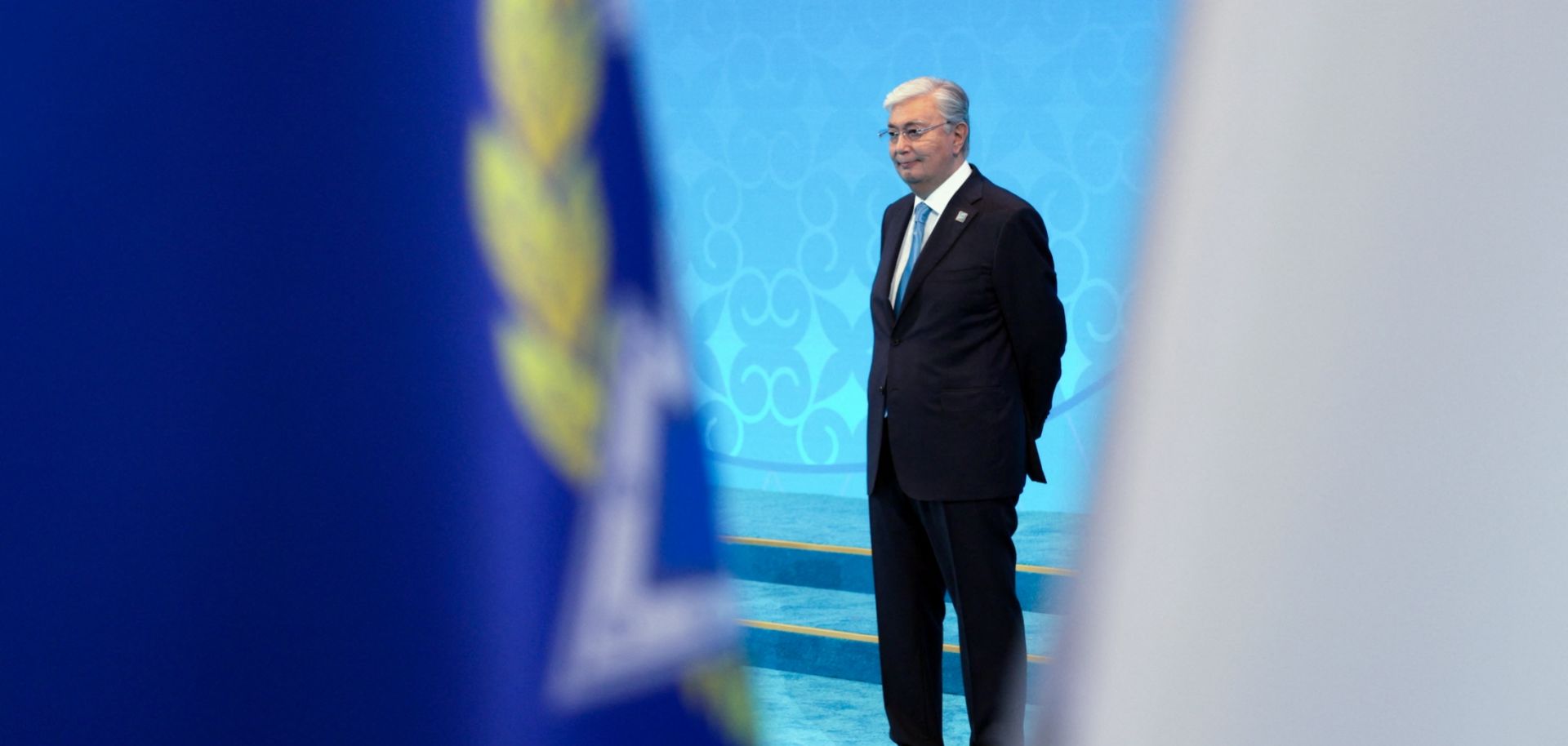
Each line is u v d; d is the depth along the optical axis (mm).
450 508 628
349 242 624
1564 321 406
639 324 646
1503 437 411
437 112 619
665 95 9562
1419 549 415
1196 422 439
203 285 635
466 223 623
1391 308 420
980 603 4383
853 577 7422
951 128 4383
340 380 625
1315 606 422
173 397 649
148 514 653
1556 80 412
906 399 4441
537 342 635
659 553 642
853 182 9242
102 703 655
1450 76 422
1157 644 438
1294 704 423
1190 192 452
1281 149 438
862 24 9102
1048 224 8664
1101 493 456
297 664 640
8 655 659
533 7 638
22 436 655
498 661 626
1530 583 407
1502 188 415
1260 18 446
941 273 4371
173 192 627
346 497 622
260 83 617
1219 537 432
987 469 4344
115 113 641
